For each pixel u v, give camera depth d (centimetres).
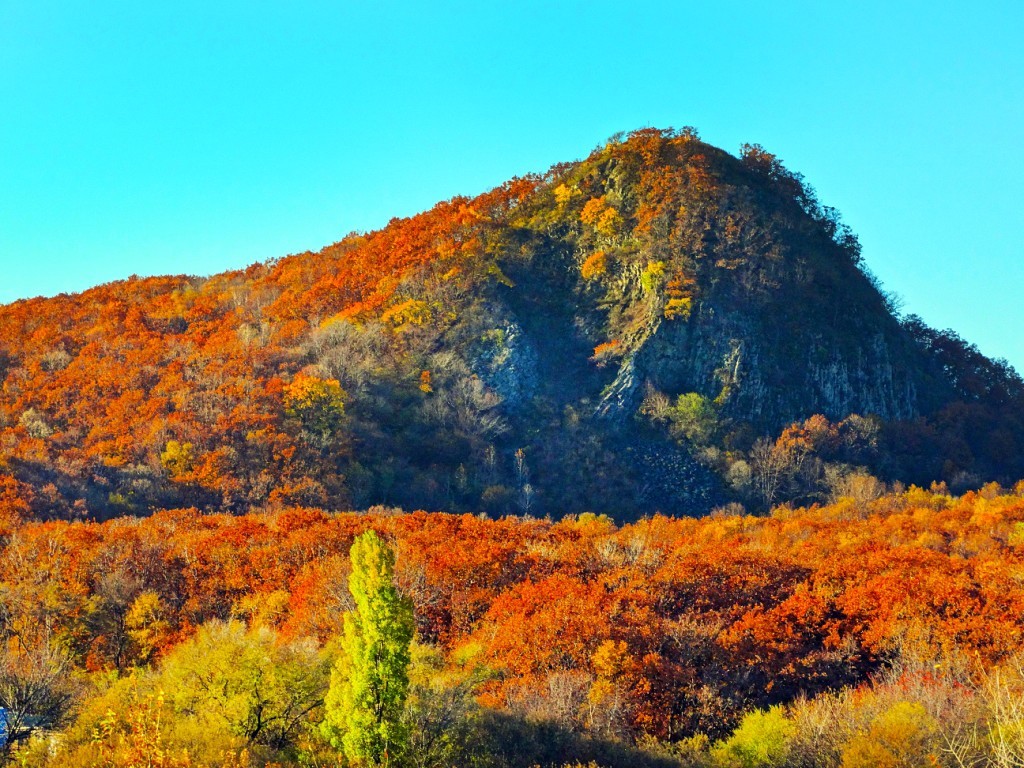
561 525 11175
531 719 4469
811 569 7650
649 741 4816
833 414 16025
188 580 7362
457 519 10038
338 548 7962
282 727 4012
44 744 3606
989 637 5938
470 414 14812
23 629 6081
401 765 3709
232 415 13350
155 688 4066
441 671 4988
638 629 5969
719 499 13875
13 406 14138
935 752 3675
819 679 5966
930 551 7988
